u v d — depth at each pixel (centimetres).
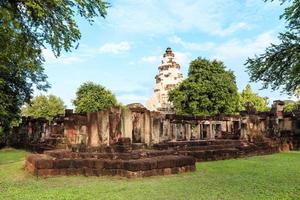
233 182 1142
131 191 998
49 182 1202
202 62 4788
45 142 2572
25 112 6819
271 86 1546
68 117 1838
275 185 1080
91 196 931
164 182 1155
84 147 1472
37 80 2830
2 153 2605
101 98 6106
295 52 1424
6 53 1491
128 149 1409
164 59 7119
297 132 3038
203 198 891
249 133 2512
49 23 1370
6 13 1203
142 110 1725
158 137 1872
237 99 4919
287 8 1398
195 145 2036
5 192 1014
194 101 4688
